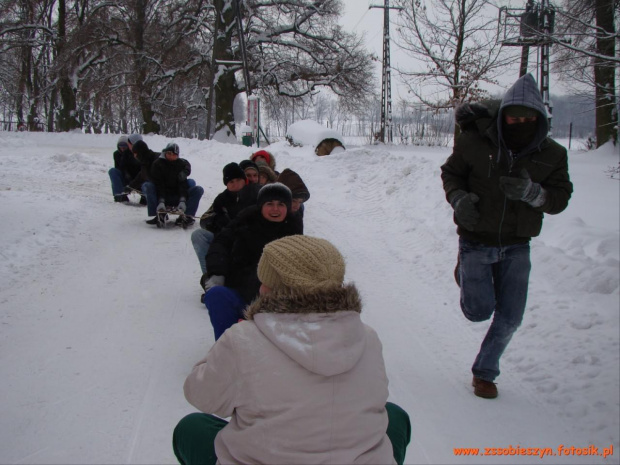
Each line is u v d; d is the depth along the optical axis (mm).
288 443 2021
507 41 15125
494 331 4156
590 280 5809
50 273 6766
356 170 14242
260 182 6684
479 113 4059
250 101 30062
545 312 5508
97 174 15086
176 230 9461
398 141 35219
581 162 17156
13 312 5496
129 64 43594
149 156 11164
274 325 2135
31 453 3361
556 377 4430
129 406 3936
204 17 40344
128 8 40938
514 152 3939
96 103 46938
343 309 2158
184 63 42188
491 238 4008
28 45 44188
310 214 10922
